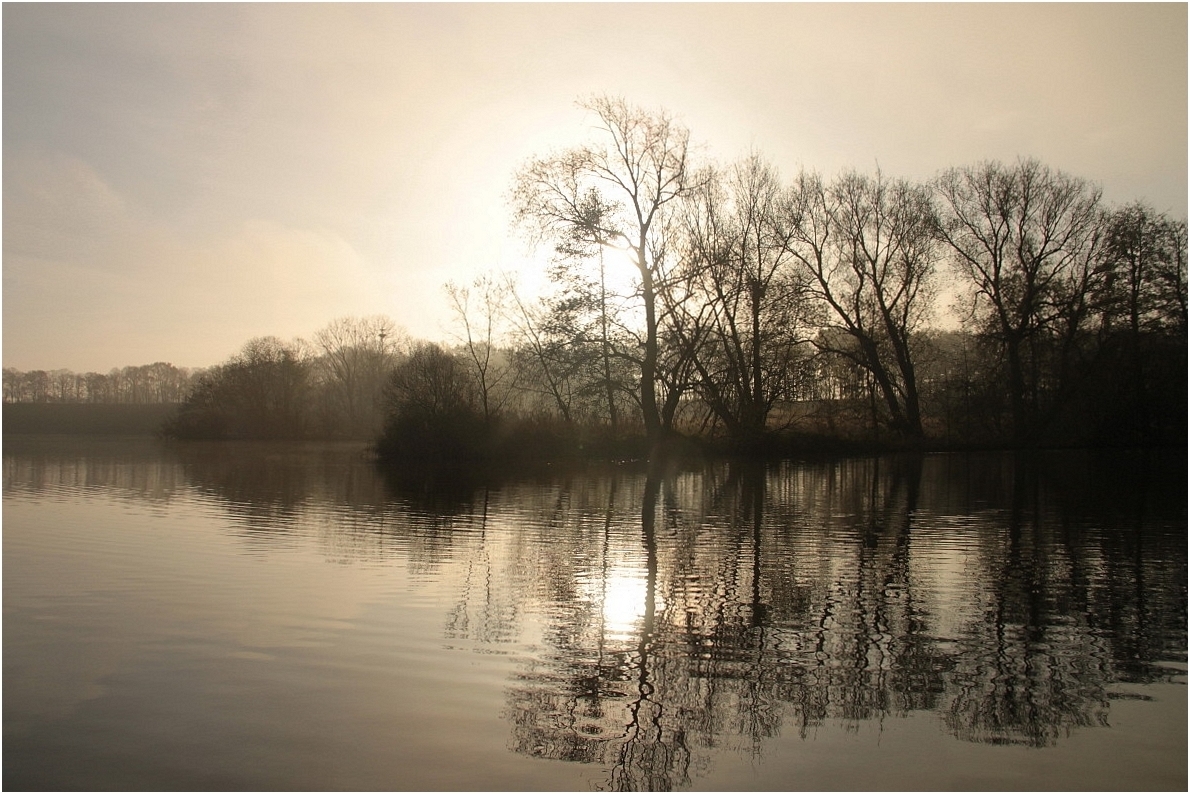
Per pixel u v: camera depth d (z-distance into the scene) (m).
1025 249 51.31
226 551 15.84
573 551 15.95
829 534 18.09
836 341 52.97
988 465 40.16
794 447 46.22
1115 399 50.53
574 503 24.36
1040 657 9.45
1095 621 10.91
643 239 41.75
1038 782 6.56
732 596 12.23
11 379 160.62
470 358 51.50
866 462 42.78
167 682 8.49
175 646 9.63
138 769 6.67
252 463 44.16
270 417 82.50
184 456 50.91
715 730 7.45
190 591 12.37
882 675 8.85
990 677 8.80
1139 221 49.06
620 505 23.80
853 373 53.16
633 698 8.18
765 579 13.38
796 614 11.20
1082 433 52.44
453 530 18.80
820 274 51.19
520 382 49.16
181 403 81.75
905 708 7.97
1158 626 10.69
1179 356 49.06
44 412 95.31
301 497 26.16
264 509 22.78
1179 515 21.28
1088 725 7.60
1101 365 50.78
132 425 96.00
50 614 11.00
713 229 43.75
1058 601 11.95
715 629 10.48
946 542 17.02
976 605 11.73
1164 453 49.00
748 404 46.06
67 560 14.82
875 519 20.56
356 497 26.17
